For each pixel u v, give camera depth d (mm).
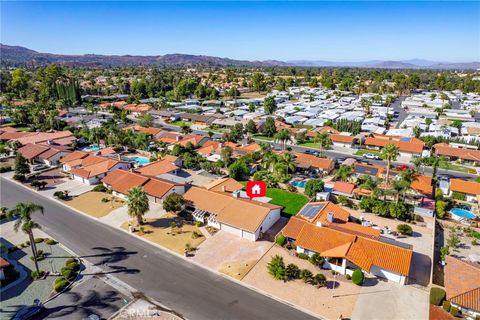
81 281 45719
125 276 46875
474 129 136125
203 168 93250
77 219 64062
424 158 98125
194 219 63531
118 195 75250
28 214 45250
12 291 43625
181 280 46125
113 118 163625
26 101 193500
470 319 39156
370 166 89688
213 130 149000
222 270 48375
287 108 190250
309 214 61562
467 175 92875
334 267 48469
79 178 84500
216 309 40719
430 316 39750
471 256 51500
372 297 43000
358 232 54500
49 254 52156
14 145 108250
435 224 63344
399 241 56219
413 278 47062
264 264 49781
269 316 39688
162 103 199750
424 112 180750
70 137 120250
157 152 105125
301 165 91188
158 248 54094
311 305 41531
